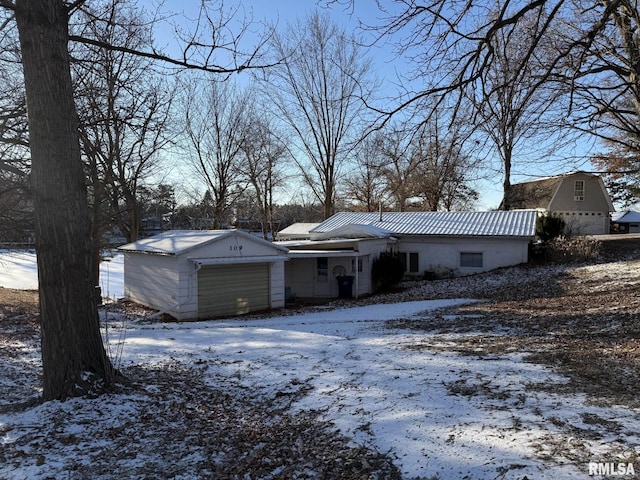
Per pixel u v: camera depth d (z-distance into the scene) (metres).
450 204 40.34
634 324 8.17
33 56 5.03
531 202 38.59
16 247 18.08
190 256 15.20
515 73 5.98
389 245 24.88
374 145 10.33
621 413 4.02
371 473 3.37
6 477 3.51
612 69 8.16
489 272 22.77
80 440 4.18
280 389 5.96
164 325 12.92
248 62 7.26
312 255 19.33
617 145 14.23
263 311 17.03
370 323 11.62
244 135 34.38
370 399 5.12
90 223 5.43
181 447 4.18
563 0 5.47
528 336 8.26
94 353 5.32
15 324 12.30
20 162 11.03
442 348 7.59
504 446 3.46
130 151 19.47
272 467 3.74
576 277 17.95
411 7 5.75
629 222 51.25
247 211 46.59
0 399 5.50
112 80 14.77
